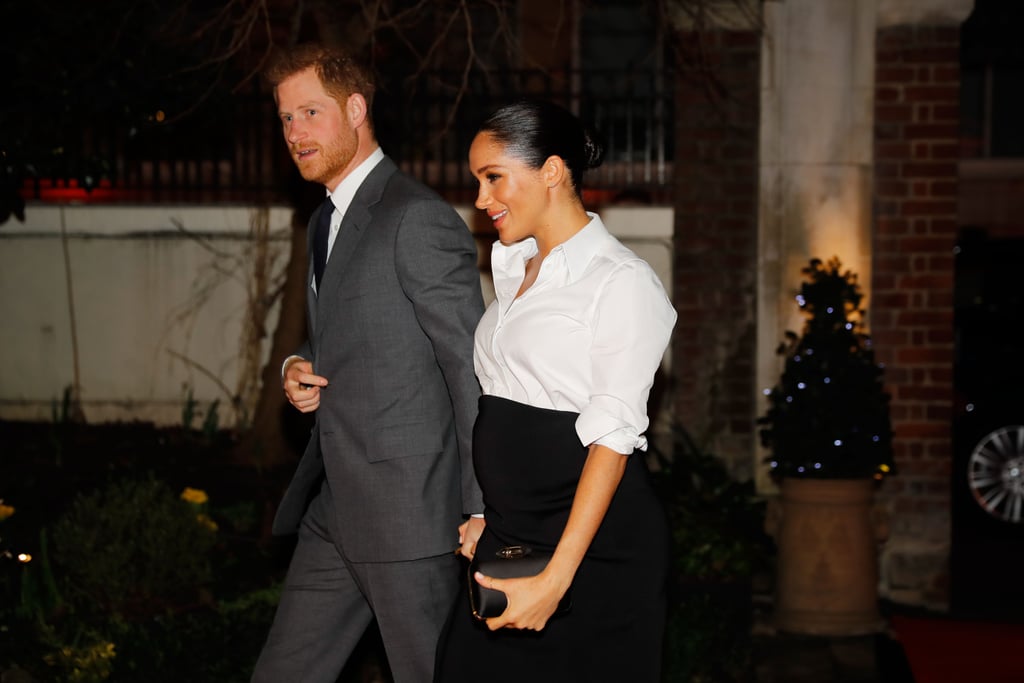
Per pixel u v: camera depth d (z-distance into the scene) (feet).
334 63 11.53
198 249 27.58
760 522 23.27
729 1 23.93
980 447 33.35
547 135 9.12
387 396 11.18
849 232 23.52
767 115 23.63
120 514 18.52
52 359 27.86
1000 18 56.59
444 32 21.79
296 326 25.22
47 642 16.01
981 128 58.34
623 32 36.94
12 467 23.93
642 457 9.56
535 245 9.73
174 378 27.73
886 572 24.47
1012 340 33.76
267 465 25.07
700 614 19.62
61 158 25.20
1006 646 21.06
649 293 8.94
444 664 9.68
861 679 18.95
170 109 25.58
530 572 8.75
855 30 23.25
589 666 9.20
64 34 23.98
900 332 23.82
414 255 10.96
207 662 16.47
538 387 9.21
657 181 27.73
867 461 21.25
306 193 24.94
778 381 23.93
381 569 11.21
